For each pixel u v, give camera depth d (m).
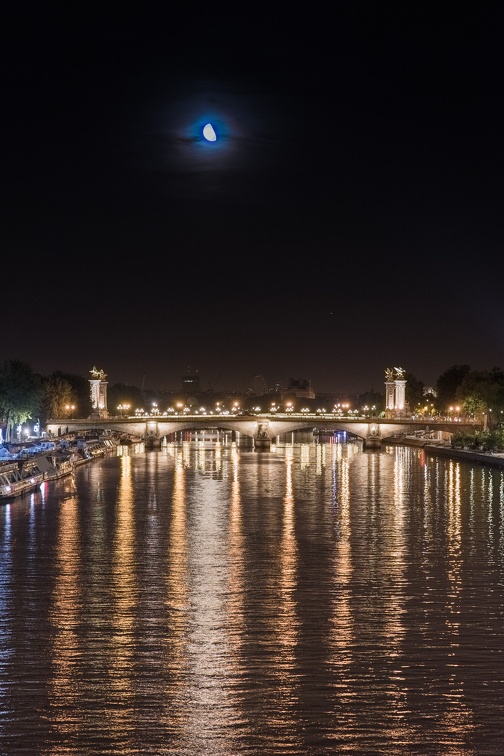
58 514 117.94
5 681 51.28
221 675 52.06
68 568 80.88
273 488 152.88
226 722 46.00
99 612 65.38
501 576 77.25
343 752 43.03
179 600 68.81
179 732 44.94
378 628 60.88
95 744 43.81
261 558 85.50
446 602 68.00
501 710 47.16
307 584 74.12
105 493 144.38
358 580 75.62
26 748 43.34
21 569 80.44
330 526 106.75
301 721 46.06
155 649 56.72
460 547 91.69
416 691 49.50
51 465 172.25
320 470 193.38
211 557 86.00
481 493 144.25
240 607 66.62
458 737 44.31
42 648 56.97
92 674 52.38
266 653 55.81
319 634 59.62
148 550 89.81
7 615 64.56
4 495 130.62
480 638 58.47
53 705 47.97
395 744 43.72
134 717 46.59
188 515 116.75
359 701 48.34
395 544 93.62
